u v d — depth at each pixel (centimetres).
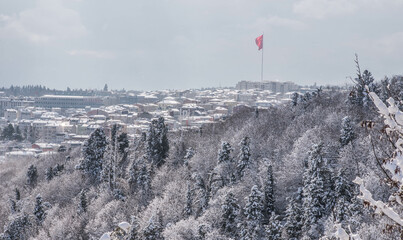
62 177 14662
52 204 13412
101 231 9312
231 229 7838
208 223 7788
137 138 17812
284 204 8744
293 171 8994
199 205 9100
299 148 9475
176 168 13012
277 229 6981
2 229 12312
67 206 12188
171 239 7462
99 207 11031
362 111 10981
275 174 9531
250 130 13425
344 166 8250
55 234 10000
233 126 16138
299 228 7200
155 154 13962
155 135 14150
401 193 1261
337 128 10906
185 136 16088
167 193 10175
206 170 11519
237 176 10231
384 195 6425
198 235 7388
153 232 7756
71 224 10150
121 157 15338
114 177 12300
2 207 13925
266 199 8444
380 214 1262
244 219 8006
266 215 8331
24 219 11388
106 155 13862
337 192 7075
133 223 7706
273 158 10731
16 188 14712
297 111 14438
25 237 11062
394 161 1260
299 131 11838
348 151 8475
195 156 12038
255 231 7419
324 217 6900
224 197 8125
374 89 10119
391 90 1315
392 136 1262
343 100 13425
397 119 1218
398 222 1238
